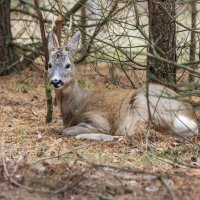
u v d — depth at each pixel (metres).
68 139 12.82
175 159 10.40
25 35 25.20
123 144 12.21
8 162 10.27
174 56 14.34
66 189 8.71
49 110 14.87
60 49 13.66
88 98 13.91
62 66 13.45
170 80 13.88
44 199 8.42
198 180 9.54
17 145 12.24
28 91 18.88
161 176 9.14
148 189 8.88
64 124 14.12
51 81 13.36
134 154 11.41
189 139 12.66
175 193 8.75
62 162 10.18
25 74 20.72
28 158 11.04
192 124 12.97
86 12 21.75
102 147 12.05
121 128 13.17
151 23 14.08
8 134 13.38
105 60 15.20
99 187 8.96
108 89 14.00
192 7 14.74
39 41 21.39
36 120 15.35
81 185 9.01
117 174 9.71
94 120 13.44
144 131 12.51
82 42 17.83
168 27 14.18
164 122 12.84
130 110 13.12
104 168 9.99
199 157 11.42
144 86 13.30
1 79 20.16
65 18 16.36
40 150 11.72
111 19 14.27
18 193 8.60
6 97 17.92
